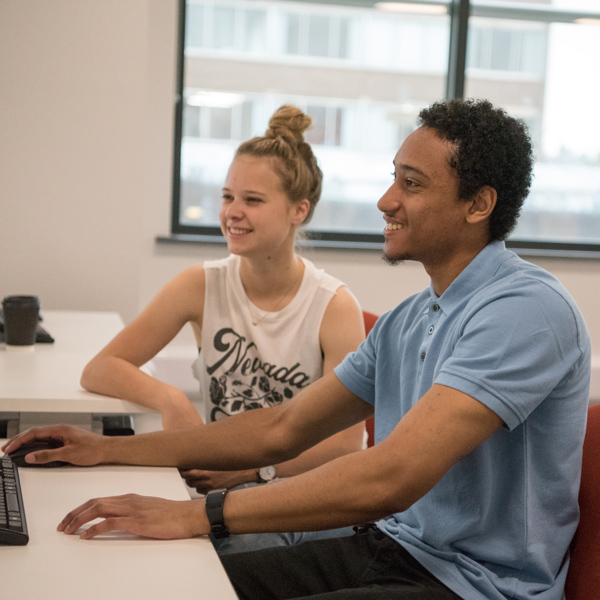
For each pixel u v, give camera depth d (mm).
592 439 1140
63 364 1792
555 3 3988
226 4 3738
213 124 3805
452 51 3934
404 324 1272
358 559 1188
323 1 3846
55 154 2770
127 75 2791
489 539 1081
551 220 4172
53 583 838
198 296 1733
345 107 3941
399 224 1166
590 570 1064
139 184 2846
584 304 4074
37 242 2791
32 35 2701
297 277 1736
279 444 1316
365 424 1781
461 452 992
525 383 998
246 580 1184
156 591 832
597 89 4086
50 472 1235
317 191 1773
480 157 1103
